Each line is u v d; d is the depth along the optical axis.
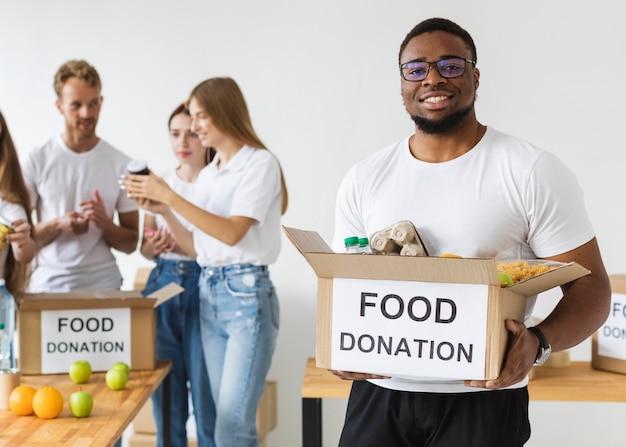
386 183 1.84
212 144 3.17
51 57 4.41
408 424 1.78
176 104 4.38
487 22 4.16
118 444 3.17
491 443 1.72
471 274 1.53
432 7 4.20
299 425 4.34
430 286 1.58
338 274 1.64
